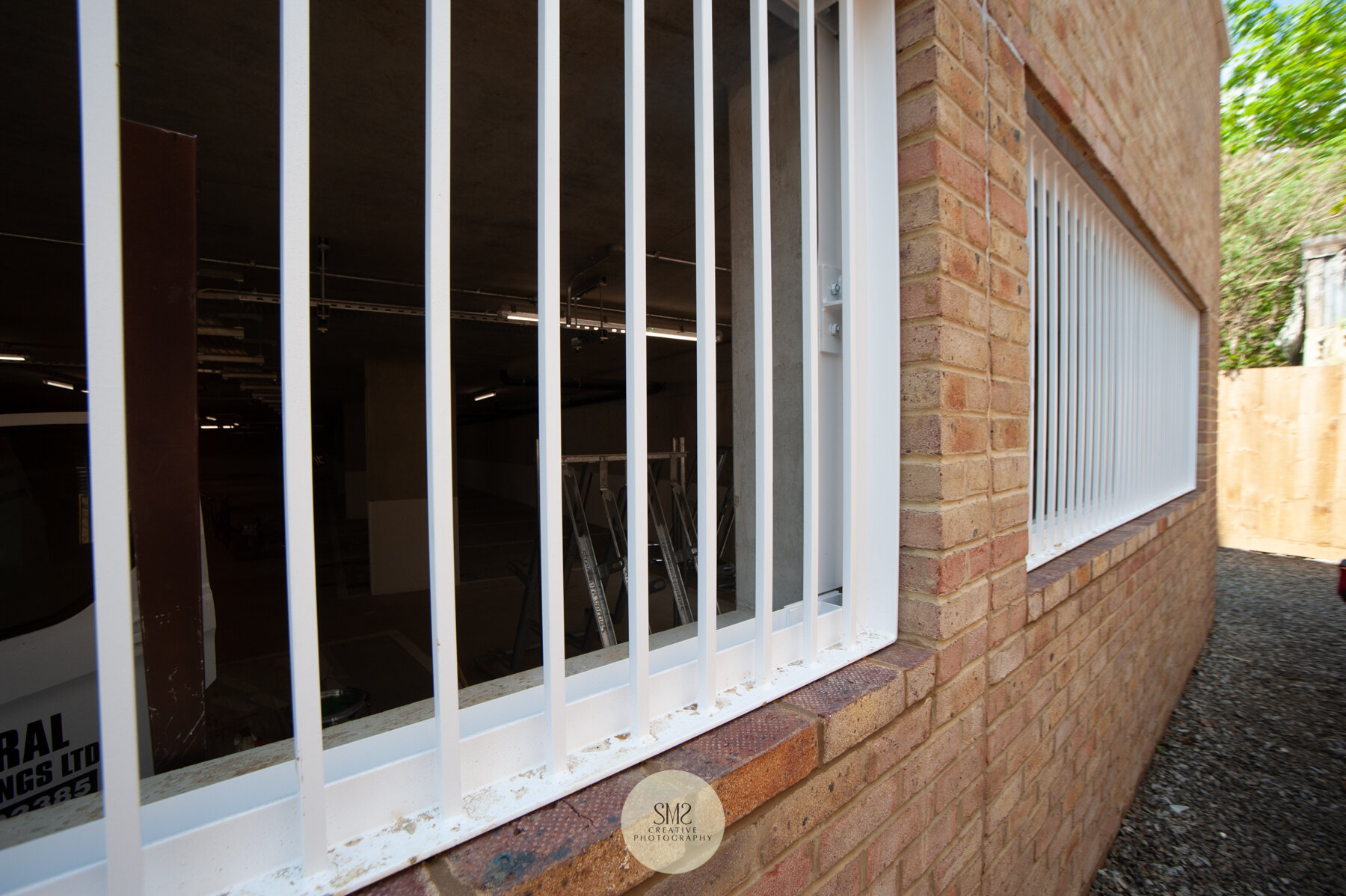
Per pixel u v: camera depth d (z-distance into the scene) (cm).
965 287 140
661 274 552
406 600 689
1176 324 456
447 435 70
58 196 343
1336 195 961
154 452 76
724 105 268
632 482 90
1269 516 882
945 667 134
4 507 176
